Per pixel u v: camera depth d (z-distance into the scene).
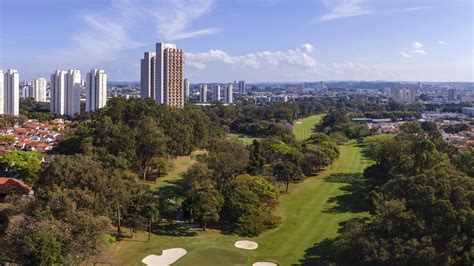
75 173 67.12
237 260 64.06
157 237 72.62
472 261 49.69
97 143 98.44
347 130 198.50
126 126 105.94
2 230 59.91
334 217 82.88
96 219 56.84
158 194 93.69
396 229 54.06
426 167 74.31
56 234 52.50
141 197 74.81
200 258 64.56
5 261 51.44
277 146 119.19
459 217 51.44
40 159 115.50
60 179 65.94
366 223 63.53
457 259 50.22
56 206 58.31
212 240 72.25
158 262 62.69
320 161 116.19
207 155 100.00
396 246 51.69
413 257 50.53
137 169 106.19
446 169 64.50
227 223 80.31
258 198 81.94
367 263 55.62
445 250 50.81
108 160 88.31
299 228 77.69
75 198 61.28
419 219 53.41
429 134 132.00
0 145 150.00
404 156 83.88
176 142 119.25
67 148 111.69
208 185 81.94
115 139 98.75
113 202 68.06
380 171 100.00
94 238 55.78
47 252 50.00
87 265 58.62
